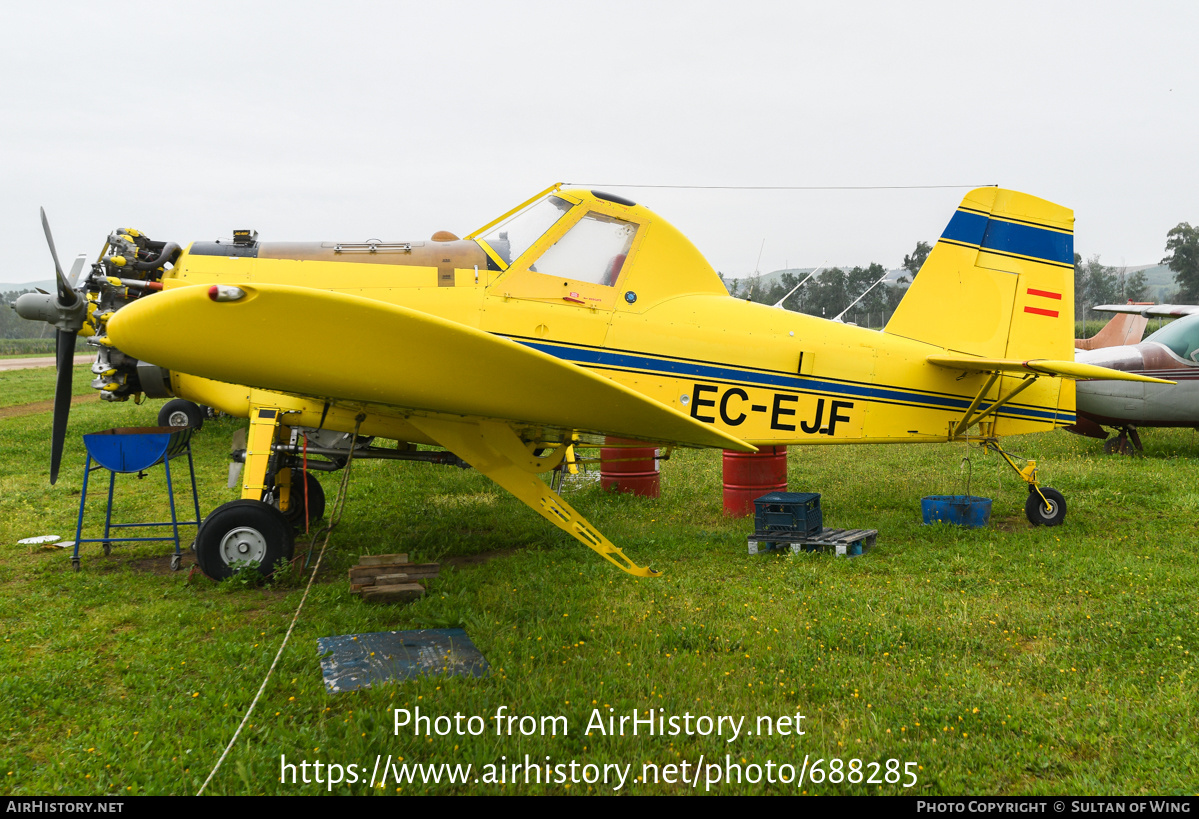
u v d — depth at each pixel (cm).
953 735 286
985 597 445
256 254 509
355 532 640
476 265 514
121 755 277
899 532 611
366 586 466
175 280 501
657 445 564
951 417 643
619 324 537
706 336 560
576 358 525
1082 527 620
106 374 522
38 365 4388
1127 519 650
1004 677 335
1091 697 311
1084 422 1018
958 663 351
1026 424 664
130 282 506
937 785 257
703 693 322
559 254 527
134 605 455
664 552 566
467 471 944
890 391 622
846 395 607
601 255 538
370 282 500
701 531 630
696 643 377
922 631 385
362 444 598
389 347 386
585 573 502
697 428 450
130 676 343
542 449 572
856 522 652
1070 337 672
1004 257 656
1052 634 384
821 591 459
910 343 636
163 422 1198
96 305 518
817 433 602
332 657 367
